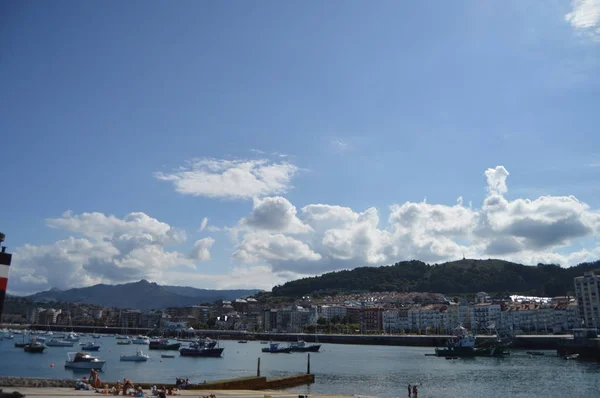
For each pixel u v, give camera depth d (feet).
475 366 489.67
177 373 432.66
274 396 233.55
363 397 252.62
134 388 215.10
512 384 350.02
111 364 527.40
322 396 248.11
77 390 195.62
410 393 294.87
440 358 604.08
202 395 218.59
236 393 241.76
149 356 642.22
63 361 527.40
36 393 175.52
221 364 533.55
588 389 322.14
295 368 483.10
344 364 526.98
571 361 533.96
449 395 303.68
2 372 403.75
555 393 307.58
